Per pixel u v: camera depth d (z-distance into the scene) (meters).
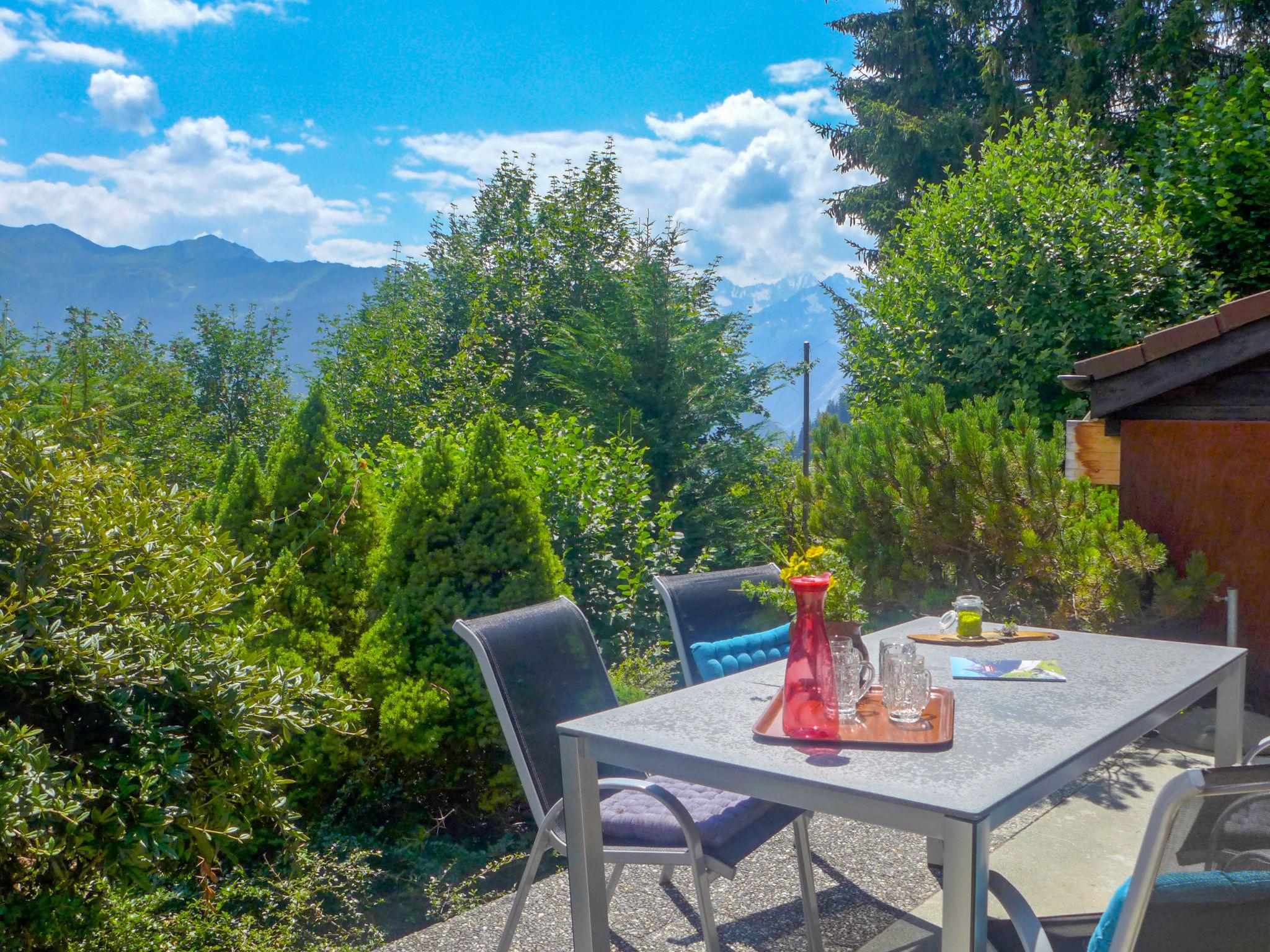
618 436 9.61
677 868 3.32
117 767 2.38
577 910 2.24
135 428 12.89
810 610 2.13
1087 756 1.99
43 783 2.09
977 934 1.59
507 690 2.50
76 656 2.37
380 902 3.57
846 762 1.91
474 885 3.69
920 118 17.36
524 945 2.76
